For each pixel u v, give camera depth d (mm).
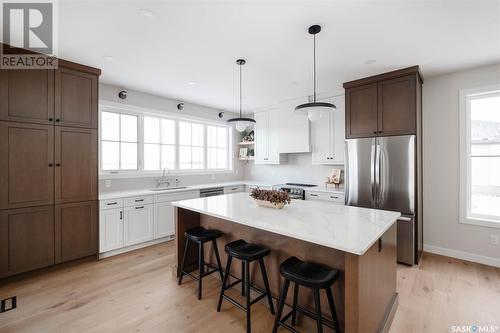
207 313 2088
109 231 3260
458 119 3188
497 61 2859
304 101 4449
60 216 2873
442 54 2680
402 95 3090
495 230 2975
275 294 2158
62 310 2115
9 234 2551
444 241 3314
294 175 5129
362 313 1461
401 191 3061
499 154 3049
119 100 3879
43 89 2740
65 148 2908
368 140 3324
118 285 2543
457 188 3211
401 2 1813
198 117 5031
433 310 2127
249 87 3879
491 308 2146
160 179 4453
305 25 2125
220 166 5680
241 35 2295
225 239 2637
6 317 2016
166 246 3713
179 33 2266
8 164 2535
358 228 1712
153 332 1853
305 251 1935
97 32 2254
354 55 2707
